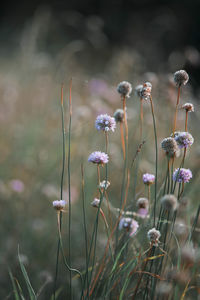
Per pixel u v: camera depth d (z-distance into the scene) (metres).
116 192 1.49
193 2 4.84
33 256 1.30
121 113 1.07
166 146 0.98
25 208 1.42
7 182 1.53
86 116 1.55
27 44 2.41
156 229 1.00
